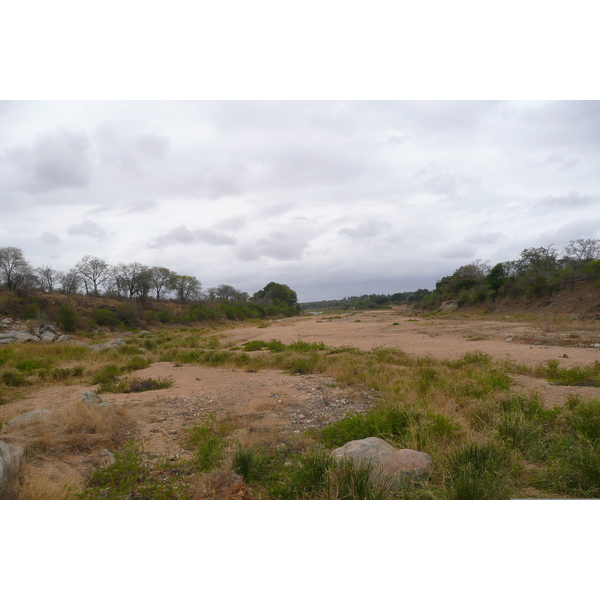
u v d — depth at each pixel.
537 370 11.69
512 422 6.21
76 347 22.70
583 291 39.62
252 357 17.34
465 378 10.66
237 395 9.94
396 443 5.84
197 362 16.95
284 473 4.85
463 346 20.12
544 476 4.59
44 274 62.50
